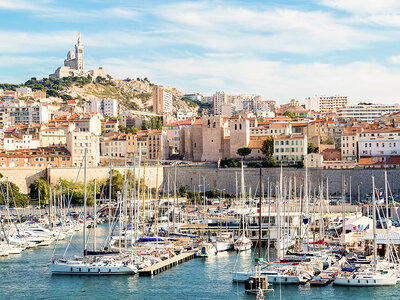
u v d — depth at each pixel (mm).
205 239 197625
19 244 189875
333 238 195250
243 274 145125
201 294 137000
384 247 163250
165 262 163750
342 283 140250
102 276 154125
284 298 132000
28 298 136750
